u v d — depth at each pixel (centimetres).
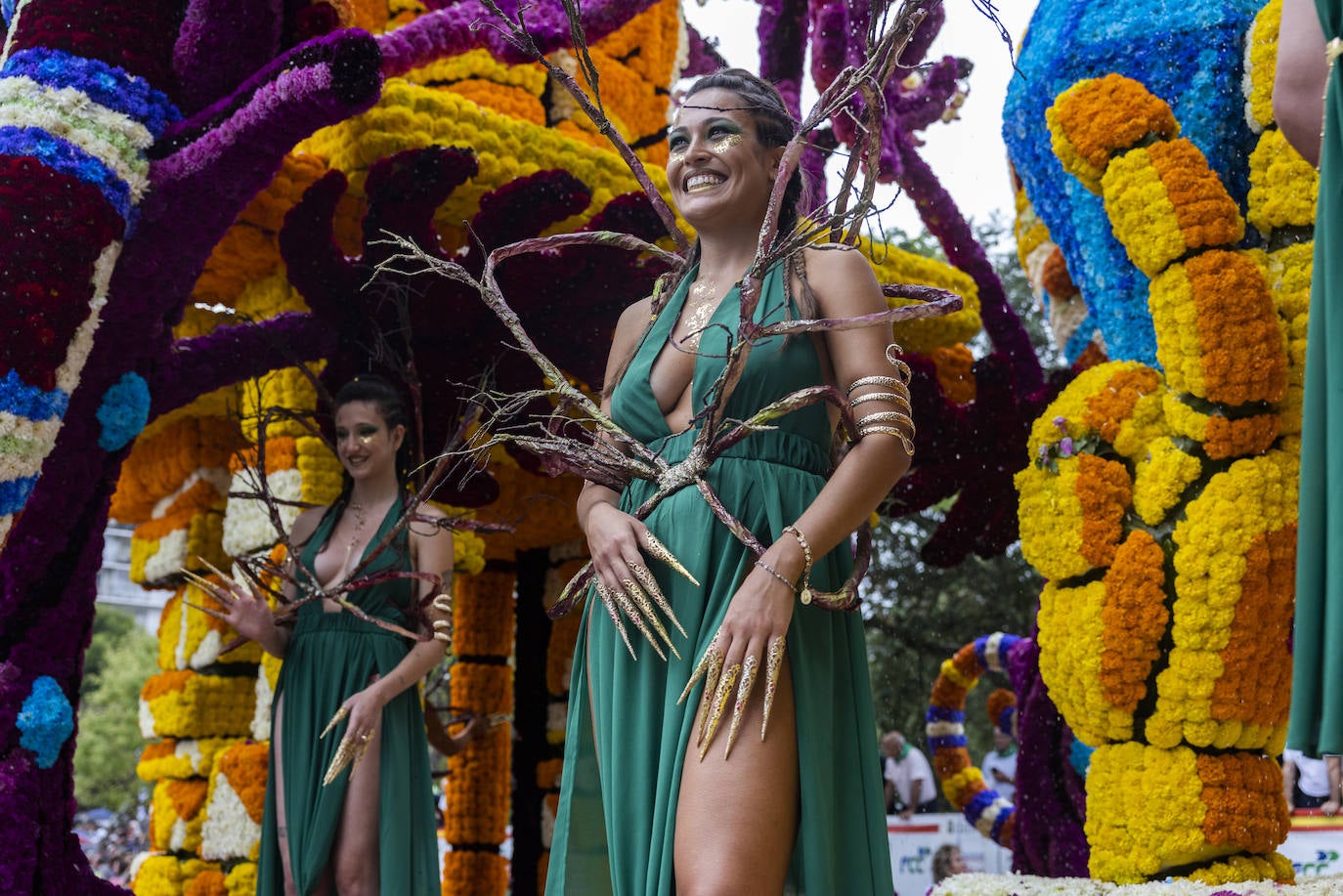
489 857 724
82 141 346
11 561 345
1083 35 414
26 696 336
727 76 254
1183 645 360
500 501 658
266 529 502
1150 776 361
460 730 688
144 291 365
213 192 363
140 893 542
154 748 569
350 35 353
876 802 226
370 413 417
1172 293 372
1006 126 445
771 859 203
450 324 467
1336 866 671
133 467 616
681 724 213
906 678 1197
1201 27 396
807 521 215
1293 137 233
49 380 327
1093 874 375
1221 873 352
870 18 226
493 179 502
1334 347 212
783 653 214
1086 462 388
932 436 555
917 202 562
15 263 326
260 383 517
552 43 456
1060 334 568
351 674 392
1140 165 383
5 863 317
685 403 242
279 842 393
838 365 232
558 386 252
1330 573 207
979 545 569
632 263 472
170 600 600
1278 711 361
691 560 223
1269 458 367
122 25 369
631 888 216
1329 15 221
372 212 451
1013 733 747
